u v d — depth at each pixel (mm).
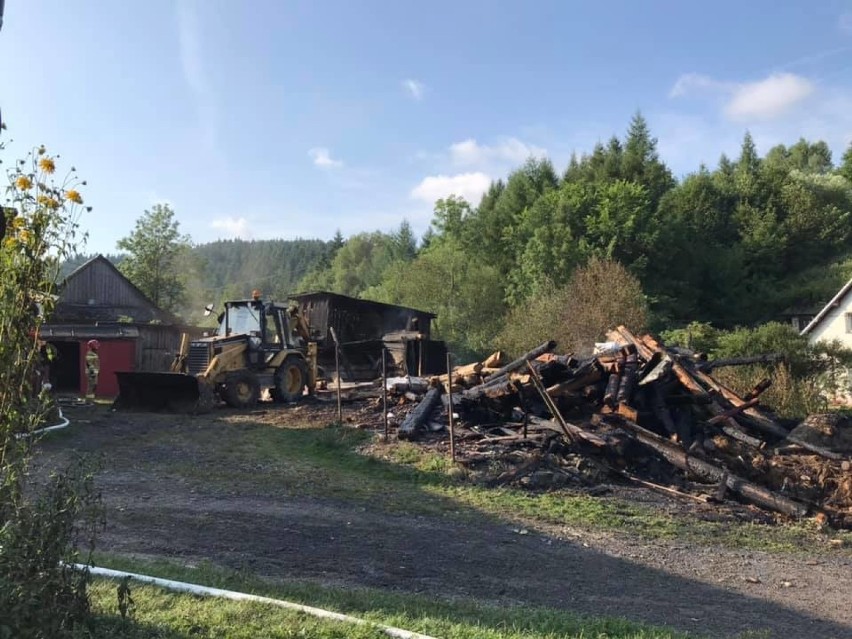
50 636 3699
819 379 27828
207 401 17266
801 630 6145
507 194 60906
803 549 9211
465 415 14445
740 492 11398
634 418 12984
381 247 110688
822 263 60281
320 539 7871
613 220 48969
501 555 7762
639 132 66062
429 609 5656
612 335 17656
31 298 4086
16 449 3967
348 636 4672
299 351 20328
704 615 6363
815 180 66875
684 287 51125
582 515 9727
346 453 12711
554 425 13227
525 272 47688
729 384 21219
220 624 4738
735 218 61344
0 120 4238
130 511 8531
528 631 5223
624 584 7129
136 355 26594
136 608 4922
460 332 47125
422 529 8547
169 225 55656
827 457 13297
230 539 7664
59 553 3842
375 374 29406
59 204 4184
